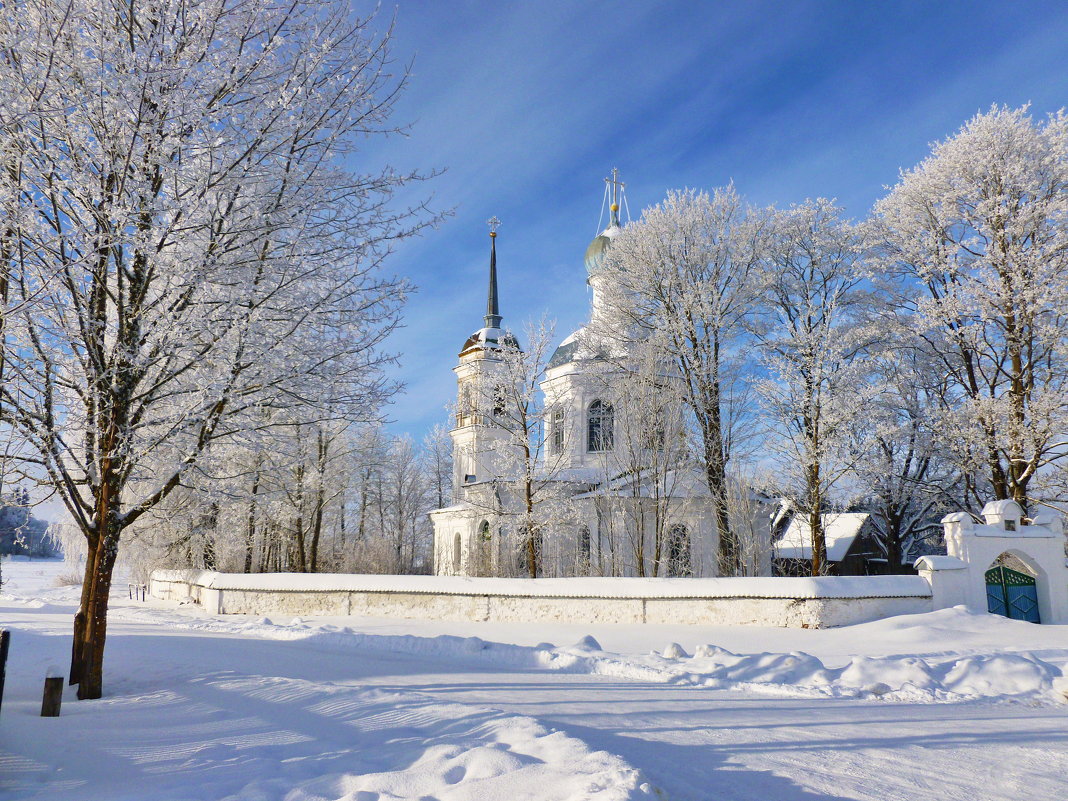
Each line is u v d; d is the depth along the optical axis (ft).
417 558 206.18
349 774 19.35
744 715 29.48
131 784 19.57
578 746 20.36
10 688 35.81
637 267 101.14
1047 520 77.77
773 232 104.53
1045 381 93.97
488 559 107.14
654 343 96.37
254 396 36.32
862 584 69.56
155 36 31.89
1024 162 92.27
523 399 95.91
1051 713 31.99
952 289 96.78
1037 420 86.38
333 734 24.07
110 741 24.09
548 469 99.60
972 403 93.56
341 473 125.90
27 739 24.40
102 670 35.24
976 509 110.01
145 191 30.94
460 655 49.29
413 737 23.11
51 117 30.09
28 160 31.50
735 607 70.18
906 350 109.29
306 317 36.01
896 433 102.06
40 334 33.60
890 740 25.44
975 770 21.90
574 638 61.36
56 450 33.22
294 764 20.84
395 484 206.49
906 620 64.69
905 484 110.22
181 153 33.65
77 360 34.19
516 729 22.74
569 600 75.10
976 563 73.36
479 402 101.96
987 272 92.73
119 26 32.35
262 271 34.78
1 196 30.73
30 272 32.37
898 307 108.58
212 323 34.06
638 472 93.66
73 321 33.06
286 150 35.32
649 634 63.77
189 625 72.59
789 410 92.63
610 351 103.65
